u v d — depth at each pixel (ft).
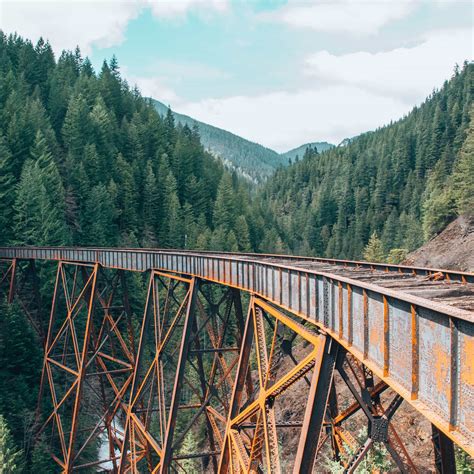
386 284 38.52
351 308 36.99
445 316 22.85
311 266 64.64
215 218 347.56
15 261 139.95
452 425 22.17
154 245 287.69
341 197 531.91
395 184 499.51
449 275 52.95
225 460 63.46
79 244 229.86
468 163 201.26
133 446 88.22
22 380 131.44
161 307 188.96
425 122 564.30
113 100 381.40
